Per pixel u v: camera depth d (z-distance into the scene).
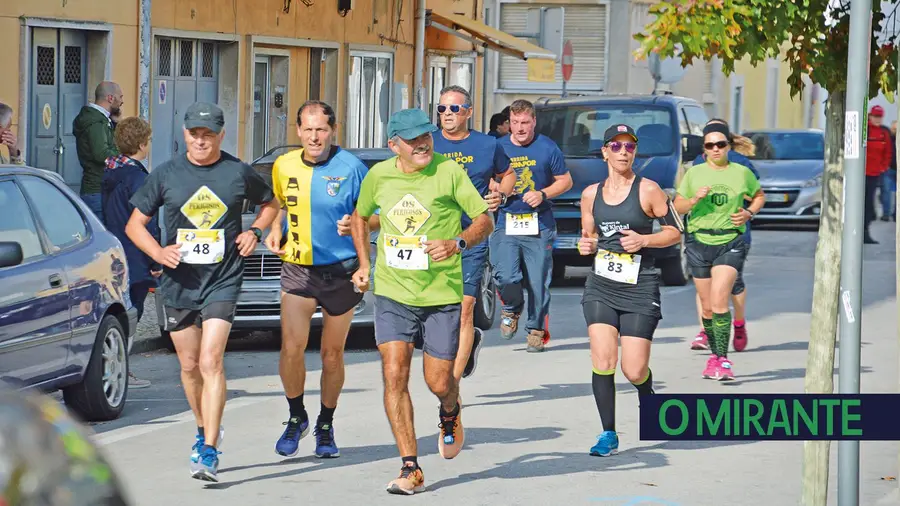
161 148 39.94
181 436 17.62
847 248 10.77
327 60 50.75
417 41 57.88
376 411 19.28
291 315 15.66
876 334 28.14
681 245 36.88
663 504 14.32
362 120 53.94
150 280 21.64
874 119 49.94
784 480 15.56
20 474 3.84
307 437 17.64
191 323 15.08
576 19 79.00
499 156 18.66
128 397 20.72
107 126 28.88
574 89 79.06
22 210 17.58
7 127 24.22
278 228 15.71
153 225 21.50
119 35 36.62
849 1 12.36
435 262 14.43
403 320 14.54
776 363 24.27
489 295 28.48
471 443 17.30
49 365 17.25
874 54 13.64
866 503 14.49
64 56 35.06
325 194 15.33
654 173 37.12
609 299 16.34
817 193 54.09
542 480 15.30
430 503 14.16
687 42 11.67
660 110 38.38
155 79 39.31
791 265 42.38
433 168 14.41
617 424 18.61
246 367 23.39
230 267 14.95
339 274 15.58
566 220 37.16
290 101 48.44
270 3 45.41
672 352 25.44
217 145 14.95
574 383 21.91
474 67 68.12
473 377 22.45
